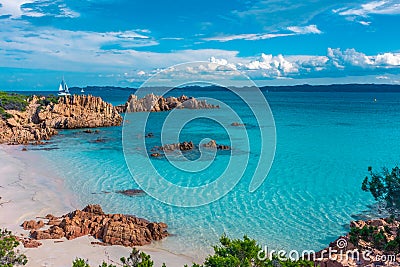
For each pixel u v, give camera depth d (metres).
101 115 93.00
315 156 55.62
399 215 18.53
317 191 37.72
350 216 30.59
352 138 74.62
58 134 79.06
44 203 33.16
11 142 67.62
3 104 91.31
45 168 47.56
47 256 22.53
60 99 98.38
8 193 36.03
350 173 45.44
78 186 38.97
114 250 23.91
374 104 192.00
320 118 116.19
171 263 22.55
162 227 27.94
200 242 25.73
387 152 59.19
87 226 26.59
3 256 18.45
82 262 16.91
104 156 55.03
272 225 28.77
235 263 14.38
